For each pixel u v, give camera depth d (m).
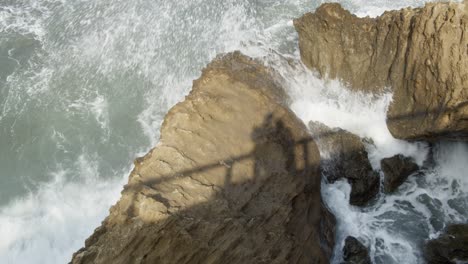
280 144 12.37
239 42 16.42
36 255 12.41
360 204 13.09
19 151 14.41
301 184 11.87
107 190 13.74
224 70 13.74
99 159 14.30
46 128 14.88
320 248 11.44
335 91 14.00
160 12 17.75
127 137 14.78
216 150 11.67
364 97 13.63
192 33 17.08
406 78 12.73
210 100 12.53
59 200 13.40
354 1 18.34
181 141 11.60
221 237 10.02
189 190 10.67
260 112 12.74
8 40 17.09
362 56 13.41
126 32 17.25
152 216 9.70
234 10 17.77
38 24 17.70
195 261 9.62
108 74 16.19
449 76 11.82
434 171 13.50
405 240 12.58
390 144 13.48
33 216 13.05
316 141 13.40
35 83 15.93
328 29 13.61
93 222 13.05
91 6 18.25
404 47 12.54
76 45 17.02
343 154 13.40
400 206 13.14
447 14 11.55
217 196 10.83
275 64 14.53
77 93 15.73
